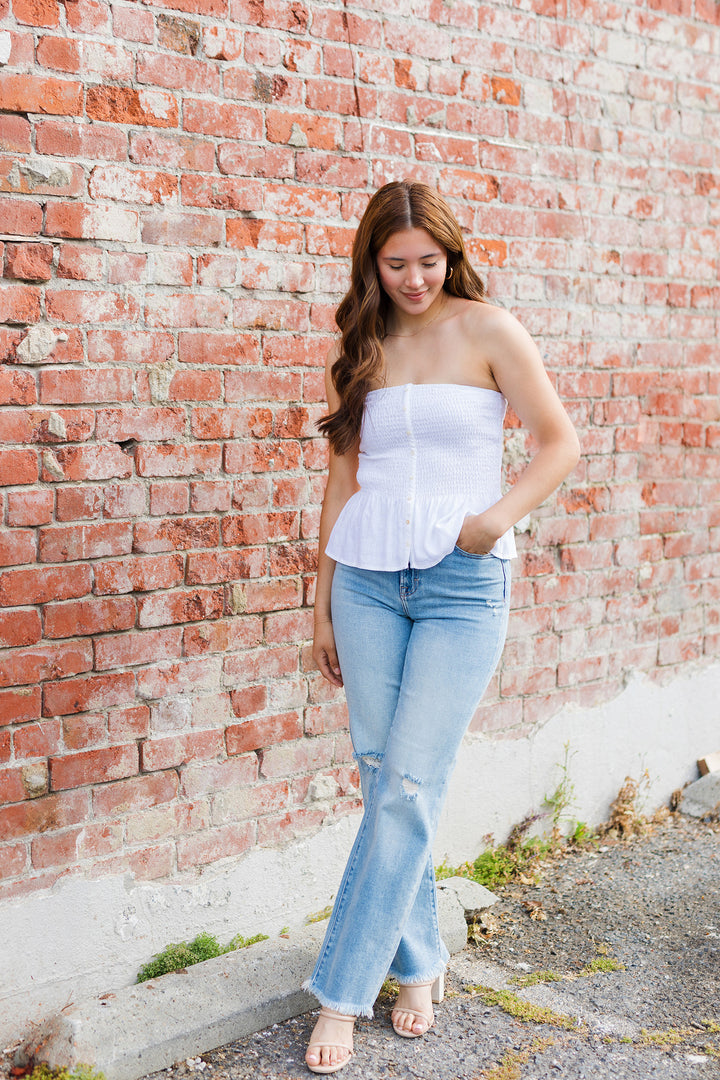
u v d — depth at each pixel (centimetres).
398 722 236
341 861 321
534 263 356
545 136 355
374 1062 240
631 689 398
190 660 286
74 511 262
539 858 362
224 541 290
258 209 289
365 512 240
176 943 287
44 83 249
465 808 351
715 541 425
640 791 404
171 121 271
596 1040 250
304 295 301
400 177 319
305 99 296
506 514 228
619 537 390
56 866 264
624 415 388
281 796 307
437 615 236
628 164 380
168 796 284
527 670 365
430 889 258
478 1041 250
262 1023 256
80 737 267
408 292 231
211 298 282
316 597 263
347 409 245
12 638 254
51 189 253
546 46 352
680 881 346
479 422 235
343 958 239
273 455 298
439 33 324
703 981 280
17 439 252
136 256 268
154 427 274
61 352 257
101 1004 248
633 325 388
